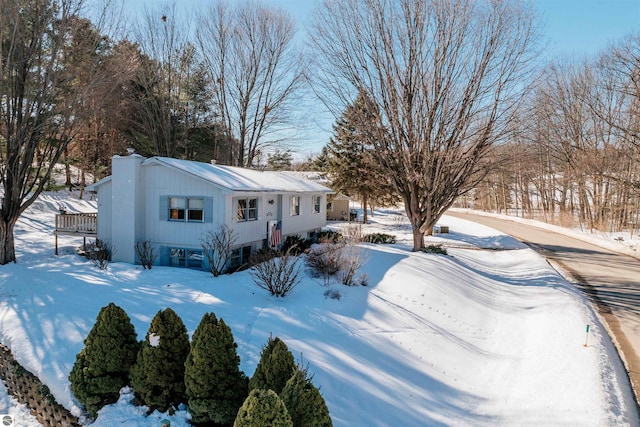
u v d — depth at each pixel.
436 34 18.14
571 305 12.14
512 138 19.44
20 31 15.17
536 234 32.34
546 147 38.72
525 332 10.48
